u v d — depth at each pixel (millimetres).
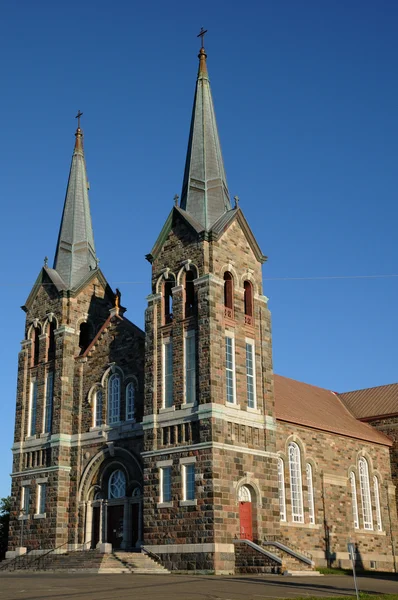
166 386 49031
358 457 63594
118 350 54844
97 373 55719
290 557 44125
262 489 47125
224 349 47812
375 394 75000
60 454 54375
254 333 51188
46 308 60594
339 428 61531
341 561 56406
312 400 67500
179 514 44781
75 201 65562
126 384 53375
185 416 46531
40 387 58438
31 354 60719
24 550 53688
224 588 31438
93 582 34125
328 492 57844
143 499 47312
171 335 49719
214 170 54375
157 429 48031
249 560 42562
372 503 63500
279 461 53688
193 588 31203
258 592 29906
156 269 52156
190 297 50750
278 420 54438
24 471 56688
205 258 49188
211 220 51969
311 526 54594
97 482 52938
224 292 50562
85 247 63781
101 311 61438
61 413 55469
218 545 42625
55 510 53031
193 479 45250
